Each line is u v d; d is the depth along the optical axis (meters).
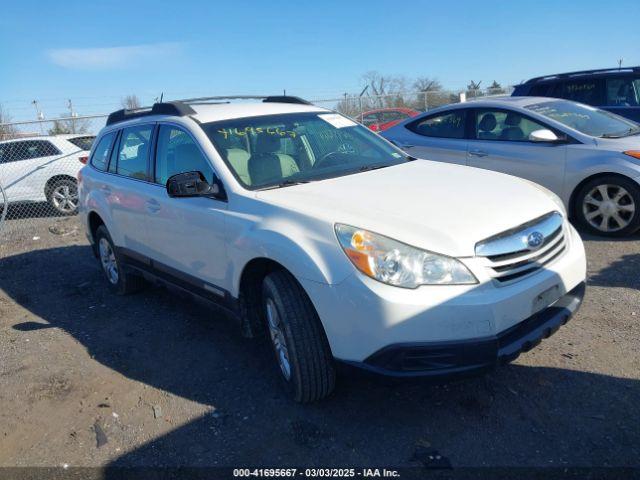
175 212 4.12
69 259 7.44
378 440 3.04
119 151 5.25
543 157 6.42
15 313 5.55
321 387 3.22
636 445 2.81
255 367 3.95
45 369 4.23
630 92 8.77
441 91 22.20
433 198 3.29
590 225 6.23
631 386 3.29
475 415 3.16
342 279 2.86
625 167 5.82
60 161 10.86
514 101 7.03
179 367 4.07
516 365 3.61
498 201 3.27
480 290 2.79
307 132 4.39
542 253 3.11
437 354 2.76
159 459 3.07
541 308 3.03
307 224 3.11
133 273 5.30
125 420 3.47
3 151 10.83
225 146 3.97
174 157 4.30
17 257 7.74
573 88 9.29
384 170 4.04
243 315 3.67
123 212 4.98
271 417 3.33
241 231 3.46
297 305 3.13
